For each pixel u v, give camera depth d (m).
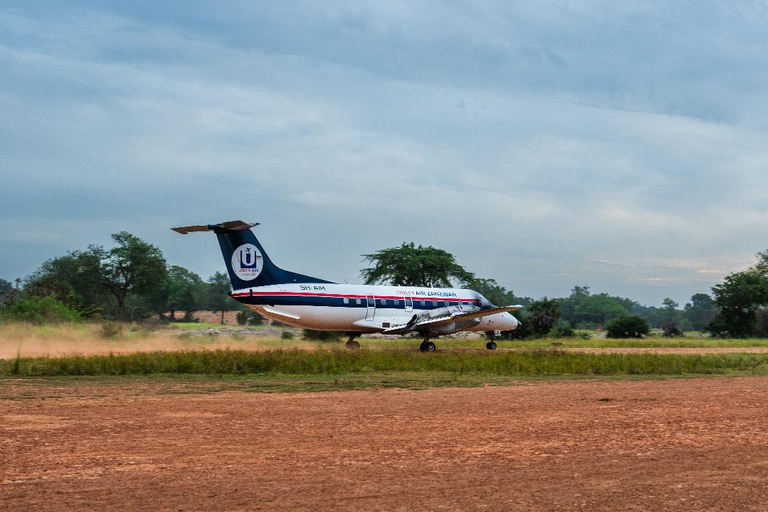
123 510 6.60
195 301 142.38
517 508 6.77
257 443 9.71
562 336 71.94
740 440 10.03
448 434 10.45
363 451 9.21
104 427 10.94
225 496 7.07
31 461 8.52
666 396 15.44
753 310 82.31
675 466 8.46
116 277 94.25
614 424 11.39
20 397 14.84
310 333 55.03
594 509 6.76
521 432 10.64
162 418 11.91
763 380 20.12
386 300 40.28
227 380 19.39
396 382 19.08
